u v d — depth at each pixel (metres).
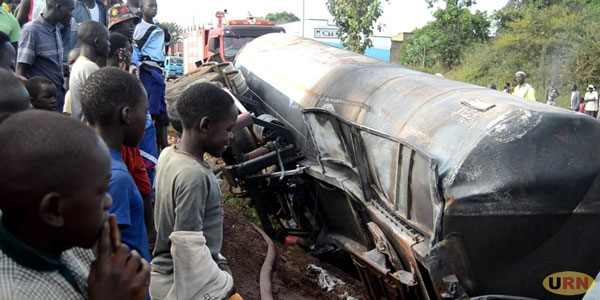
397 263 4.34
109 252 1.50
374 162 4.62
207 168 2.74
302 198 6.62
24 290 1.30
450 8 32.34
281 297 4.95
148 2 6.96
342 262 6.56
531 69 25.03
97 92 2.32
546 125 3.57
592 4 26.91
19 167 1.29
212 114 2.69
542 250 3.58
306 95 6.71
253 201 6.99
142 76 6.15
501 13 31.45
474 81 27.05
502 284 3.61
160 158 2.81
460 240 3.53
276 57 8.45
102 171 1.42
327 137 5.42
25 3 6.38
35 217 1.33
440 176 3.62
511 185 3.47
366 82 5.71
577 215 3.54
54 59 5.02
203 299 2.55
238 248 5.89
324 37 21.91
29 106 2.66
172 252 2.55
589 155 3.56
